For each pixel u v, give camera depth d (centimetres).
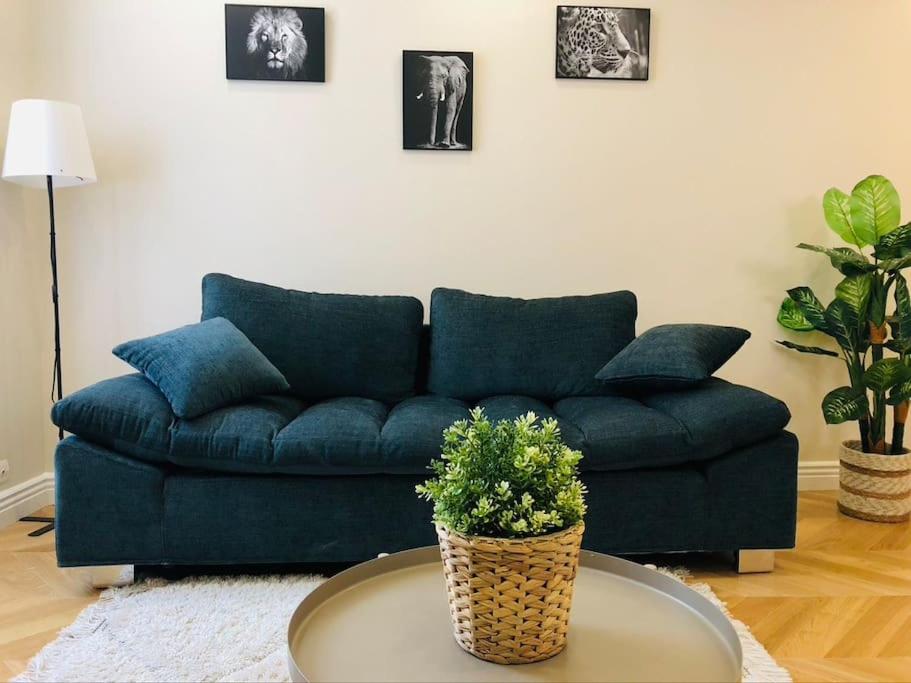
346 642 125
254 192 322
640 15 325
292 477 231
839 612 214
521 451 125
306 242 325
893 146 337
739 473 236
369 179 325
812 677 178
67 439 225
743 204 335
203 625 198
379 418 253
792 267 338
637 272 335
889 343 297
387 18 319
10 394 294
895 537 277
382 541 232
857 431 343
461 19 321
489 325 297
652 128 330
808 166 335
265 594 219
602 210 332
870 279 294
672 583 145
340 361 289
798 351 336
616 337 297
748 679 173
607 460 230
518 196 329
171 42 313
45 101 273
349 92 321
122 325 320
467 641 121
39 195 311
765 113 333
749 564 241
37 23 308
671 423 235
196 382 228
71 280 317
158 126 316
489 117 325
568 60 324
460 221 329
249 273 324
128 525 224
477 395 294
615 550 236
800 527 289
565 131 328
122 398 223
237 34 313
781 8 329
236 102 318
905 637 199
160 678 172
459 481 123
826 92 334
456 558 119
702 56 329
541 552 115
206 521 226
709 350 265
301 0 316
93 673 174
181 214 319
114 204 316
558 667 116
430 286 331
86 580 233
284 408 256
